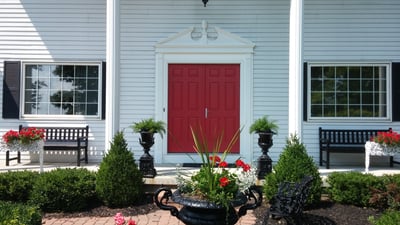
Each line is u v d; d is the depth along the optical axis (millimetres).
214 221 3475
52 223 4879
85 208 5484
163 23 8008
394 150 6508
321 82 8008
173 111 8023
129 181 5504
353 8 7945
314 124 7930
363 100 7980
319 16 7945
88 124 8039
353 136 7871
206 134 7988
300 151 5516
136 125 6246
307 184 4598
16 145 6387
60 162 7977
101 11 8016
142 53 8016
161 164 7723
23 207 3549
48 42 8008
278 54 7973
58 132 8008
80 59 8008
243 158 7914
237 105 8000
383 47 7941
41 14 8008
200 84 8016
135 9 8000
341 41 7941
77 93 8102
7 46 7996
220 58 7980
